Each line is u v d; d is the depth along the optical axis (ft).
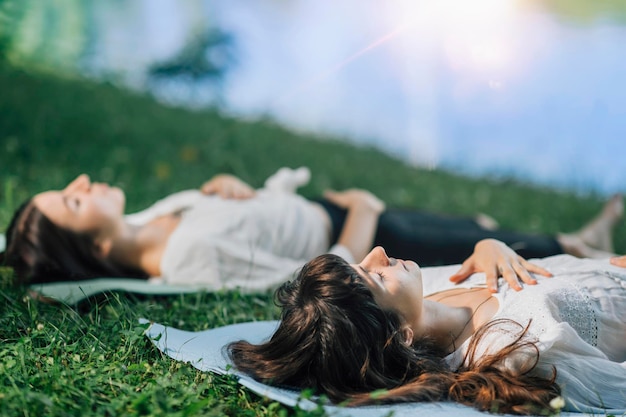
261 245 12.71
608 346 8.35
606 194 24.25
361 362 7.57
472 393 7.47
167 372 7.78
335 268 7.79
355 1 29.84
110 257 12.43
